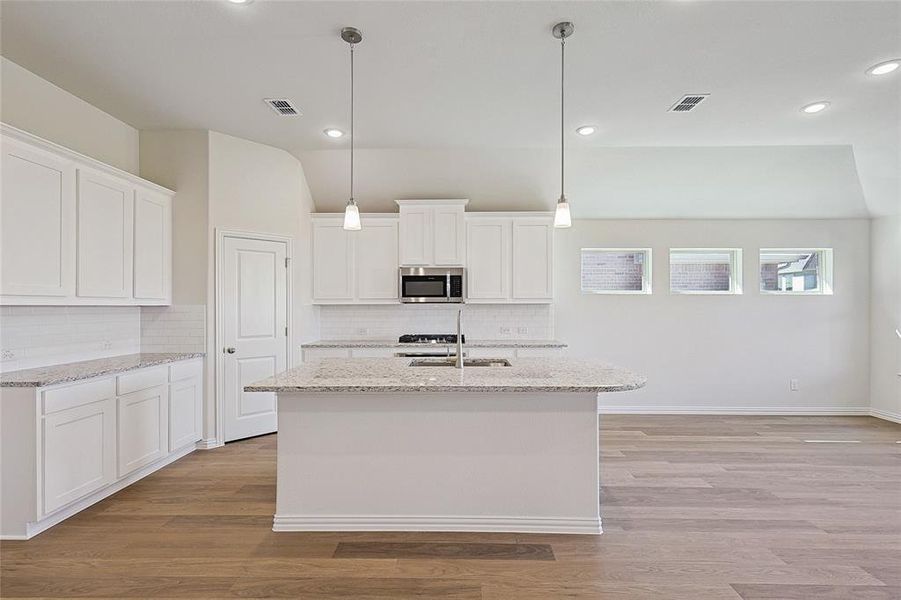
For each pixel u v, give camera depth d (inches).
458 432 108.9
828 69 125.3
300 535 107.0
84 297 131.1
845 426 204.4
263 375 186.4
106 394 123.5
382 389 97.7
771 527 111.0
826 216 226.2
